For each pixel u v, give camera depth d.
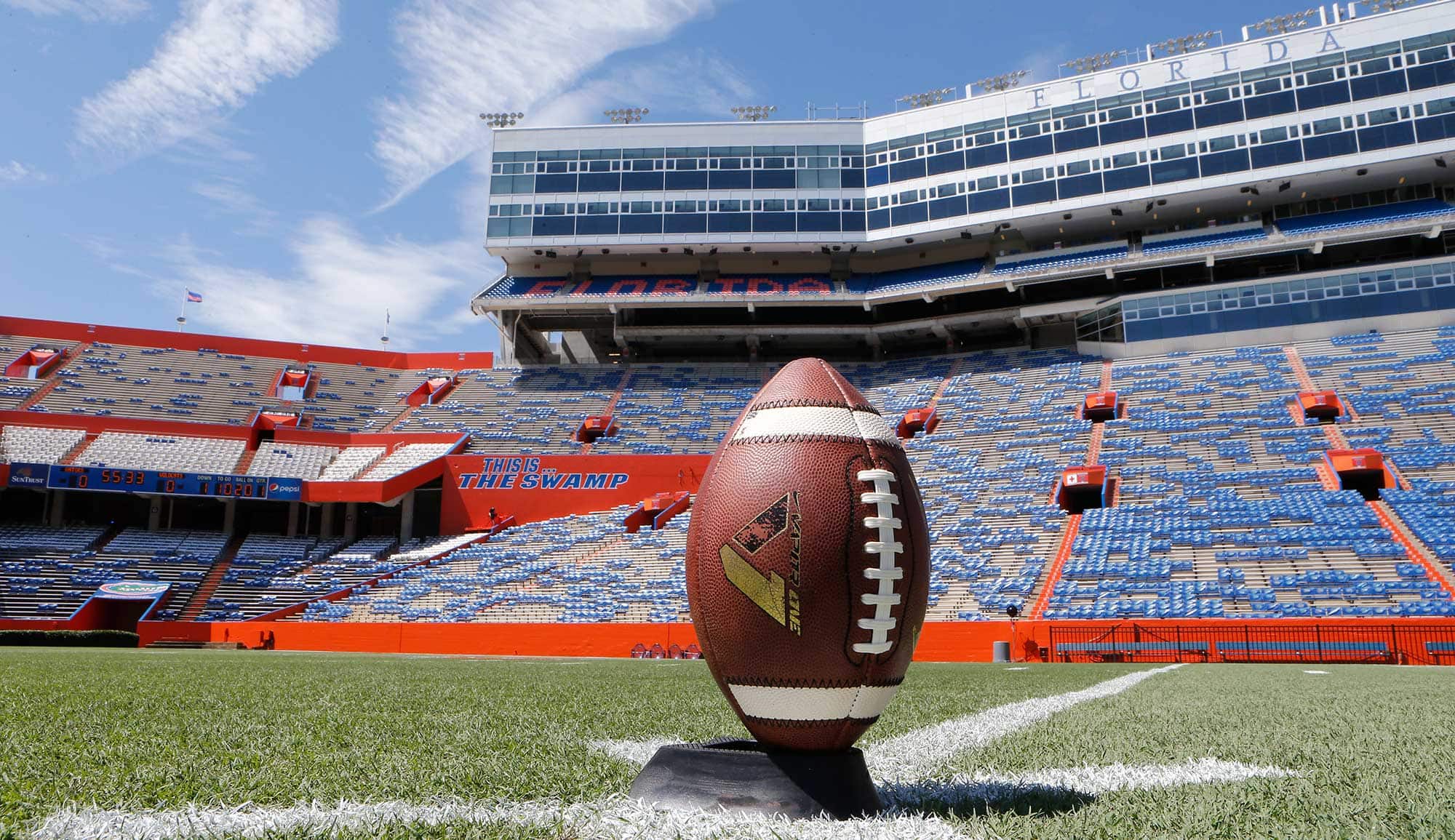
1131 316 40.31
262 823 3.06
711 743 3.87
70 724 5.97
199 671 14.02
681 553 31.80
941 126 45.66
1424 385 32.28
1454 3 38.47
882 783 4.14
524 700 8.73
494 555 33.84
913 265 48.38
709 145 47.31
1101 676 14.14
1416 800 3.49
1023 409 38.28
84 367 42.09
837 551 3.67
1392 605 21.66
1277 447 30.69
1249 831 2.98
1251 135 40.31
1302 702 8.73
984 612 24.73
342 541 38.22
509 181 47.72
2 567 33.31
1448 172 39.12
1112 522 28.02
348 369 45.94
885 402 42.41
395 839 2.85
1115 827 3.05
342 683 11.19
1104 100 42.97
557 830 3.04
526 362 50.78
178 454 38.00
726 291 46.09
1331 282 37.53
